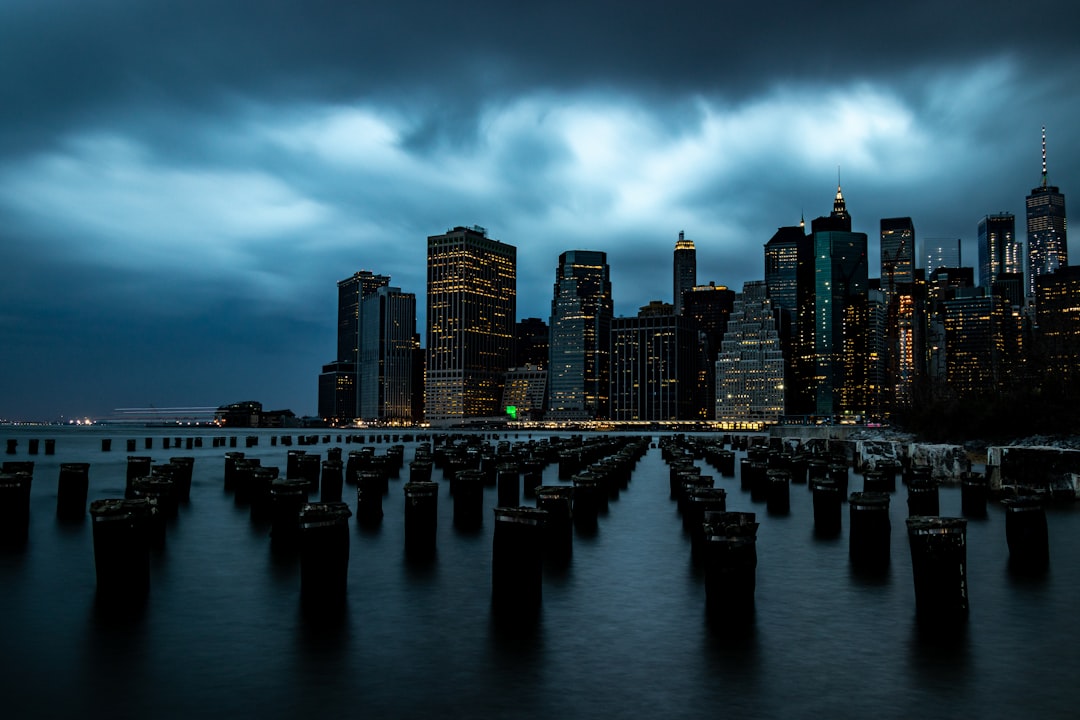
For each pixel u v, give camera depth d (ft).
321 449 337.93
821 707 37.47
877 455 189.37
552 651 46.42
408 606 57.16
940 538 52.16
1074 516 104.47
